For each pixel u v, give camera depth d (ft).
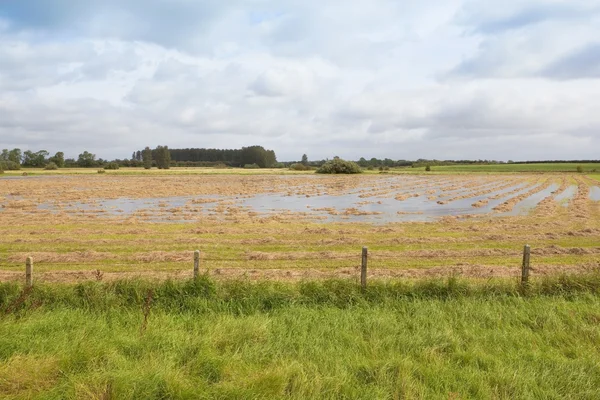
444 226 84.89
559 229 80.28
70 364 22.50
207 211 110.52
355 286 36.06
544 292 36.58
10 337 25.18
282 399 19.93
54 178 285.02
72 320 29.14
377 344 25.76
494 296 35.14
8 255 57.00
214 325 28.22
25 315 30.35
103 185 213.05
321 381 21.22
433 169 450.71
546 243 67.36
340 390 21.02
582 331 27.55
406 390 20.85
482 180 257.55
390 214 105.40
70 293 33.94
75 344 24.70
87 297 33.53
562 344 26.53
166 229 81.00
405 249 63.00
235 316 31.60
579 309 31.68
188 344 25.04
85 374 21.58
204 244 66.28
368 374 22.61
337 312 31.71
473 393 21.38
